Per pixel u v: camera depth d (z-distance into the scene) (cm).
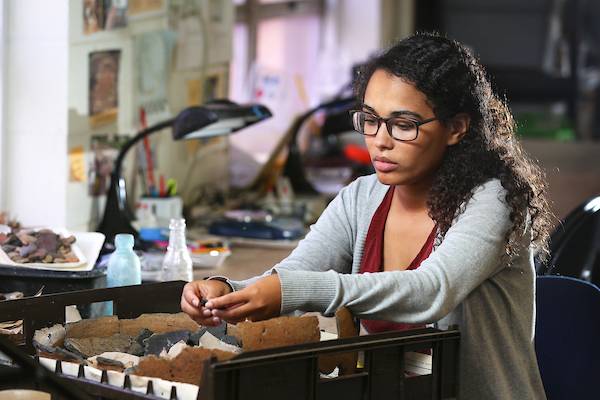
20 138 445
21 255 366
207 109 424
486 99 267
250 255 473
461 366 260
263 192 609
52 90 439
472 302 259
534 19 1767
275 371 216
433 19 1595
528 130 1767
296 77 712
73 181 448
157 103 520
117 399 229
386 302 242
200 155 581
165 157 534
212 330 262
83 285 357
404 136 256
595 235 451
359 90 269
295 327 242
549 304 326
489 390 261
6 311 262
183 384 223
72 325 269
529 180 268
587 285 324
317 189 635
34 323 267
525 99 1780
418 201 273
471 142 263
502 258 258
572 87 1791
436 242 265
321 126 708
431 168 263
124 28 482
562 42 1803
